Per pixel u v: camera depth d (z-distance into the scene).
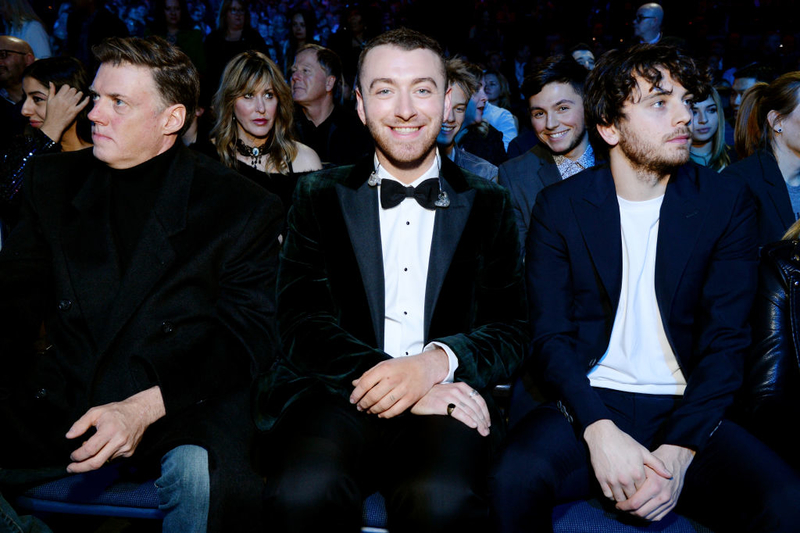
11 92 4.03
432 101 1.87
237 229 2.00
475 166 3.32
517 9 11.16
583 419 1.74
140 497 1.83
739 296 1.87
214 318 1.99
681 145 1.85
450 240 1.93
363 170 2.00
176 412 1.82
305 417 1.80
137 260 1.92
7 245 1.98
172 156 2.04
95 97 1.93
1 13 5.36
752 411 1.85
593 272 1.95
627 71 1.85
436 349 1.84
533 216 2.05
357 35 7.00
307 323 1.90
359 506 1.67
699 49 9.75
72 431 1.65
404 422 1.84
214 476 1.73
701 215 1.89
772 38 9.02
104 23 6.11
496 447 1.86
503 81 5.71
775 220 2.57
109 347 1.87
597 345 1.93
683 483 1.72
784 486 1.58
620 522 1.75
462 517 1.59
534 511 1.70
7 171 2.65
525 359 1.94
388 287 1.95
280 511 1.60
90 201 1.98
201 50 5.41
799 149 2.65
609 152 2.00
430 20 9.66
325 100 4.05
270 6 8.54
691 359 1.89
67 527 2.35
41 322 2.02
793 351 1.85
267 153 2.96
